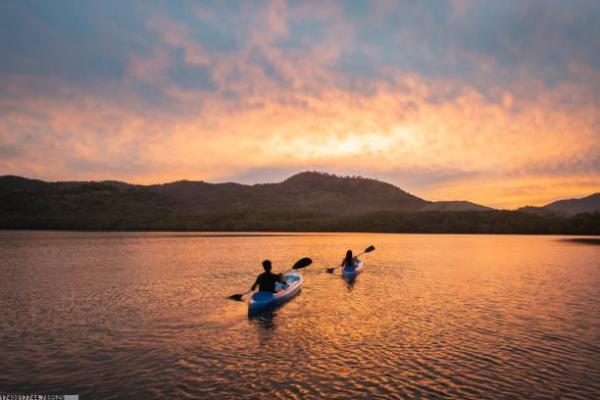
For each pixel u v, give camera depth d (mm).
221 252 47812
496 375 9766
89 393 8930
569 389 8977
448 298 19438
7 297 20000
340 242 71438
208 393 8852
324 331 13688
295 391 8906
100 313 16516
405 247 59219
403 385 9188
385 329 13883
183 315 16094
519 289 22047
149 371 10164
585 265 34500
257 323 14789
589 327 14109
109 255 43500
